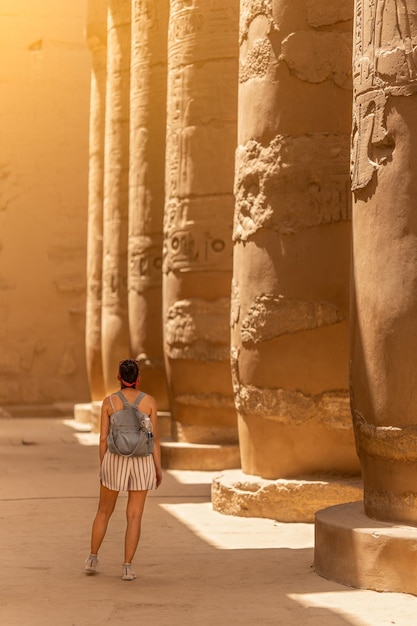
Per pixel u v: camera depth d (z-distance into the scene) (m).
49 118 31.23
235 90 15.94
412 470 8.38
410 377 8.29
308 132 11.63
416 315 8.26
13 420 29.22
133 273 20.14
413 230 8.30
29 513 12.53
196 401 16.20
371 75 8.66
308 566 9.10
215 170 15.97
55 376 30.92
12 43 31.08
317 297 11.46
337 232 11.46
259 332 11.73
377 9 8.66
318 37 11.66
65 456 19.59
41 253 30.98
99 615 7.36
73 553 9.88
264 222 11.79
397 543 7.99
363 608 7.52
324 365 11.45
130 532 8.54
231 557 9.56
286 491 11.48
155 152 19.84
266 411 11.73
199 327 15.96
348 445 11.55
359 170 8.76
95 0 26.48
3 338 30.56
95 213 26.73
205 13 16.05
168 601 7.78
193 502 13.06
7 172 30.84
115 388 23.91
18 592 8.12
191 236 16.11
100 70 26.61
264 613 7.39
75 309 31.12
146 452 8.42
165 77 19.83
